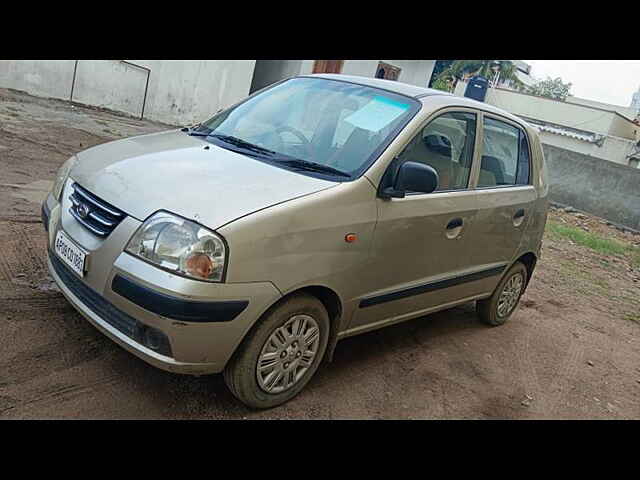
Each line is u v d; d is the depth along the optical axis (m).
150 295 2.73
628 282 9.31
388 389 3.91
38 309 3.72
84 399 3.04
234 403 3.31
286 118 4.02
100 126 10.26
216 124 4.20
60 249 3.20
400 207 3.64
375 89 4.16
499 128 4.73
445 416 3.77
